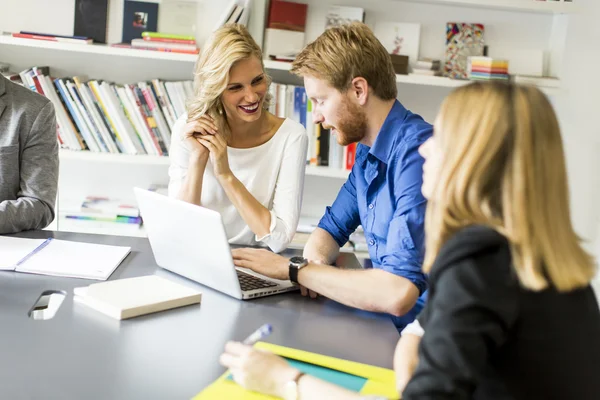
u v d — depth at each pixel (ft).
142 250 6.67
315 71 6.11
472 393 3.23
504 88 3.44
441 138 3.51
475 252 3.27
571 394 3.30
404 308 5.32
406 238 5.49
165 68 10.78
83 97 10.02
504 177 3.31
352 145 10.26
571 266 3.28
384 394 4.09
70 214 10.34
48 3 10.51
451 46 10.65
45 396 3.86
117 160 10.15
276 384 3.93
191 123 7.32
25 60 10.66
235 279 5.44
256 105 7.31
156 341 4.70
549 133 3.34
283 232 7.20
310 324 5.18
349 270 5.59
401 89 11.04
